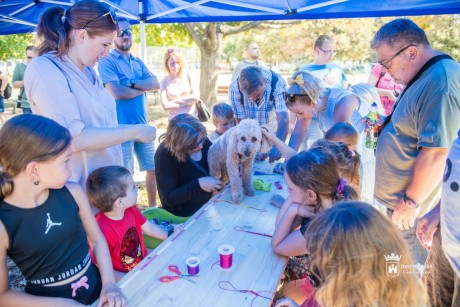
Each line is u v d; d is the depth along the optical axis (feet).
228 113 12.15
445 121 6.47
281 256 5.80
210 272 5.35
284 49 93.20
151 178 14.47
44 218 4.82
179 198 8.66
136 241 7.11
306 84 8.90
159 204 15.84
